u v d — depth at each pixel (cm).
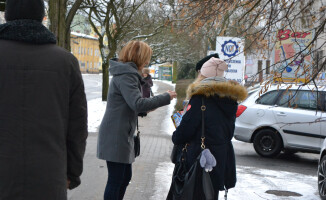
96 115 2000
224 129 438
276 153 1117
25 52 259
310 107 1077
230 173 450
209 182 420
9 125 250
